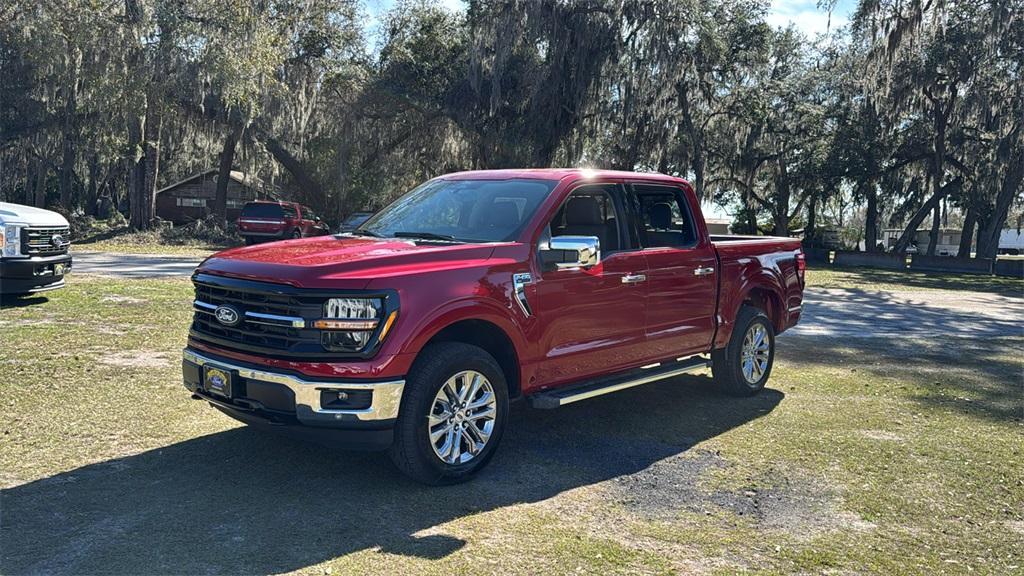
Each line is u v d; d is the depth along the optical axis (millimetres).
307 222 31016
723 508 4492
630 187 6121
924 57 32094
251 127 36250
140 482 4527
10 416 5676
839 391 7652
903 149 38062
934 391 7730
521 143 33562
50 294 12164
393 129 38812
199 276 4844
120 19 29266
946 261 32656
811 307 15711
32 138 38656
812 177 39500
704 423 6324
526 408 6680
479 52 32156
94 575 3395
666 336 6211
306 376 4227
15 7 29594
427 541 3879
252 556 3629
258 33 30875
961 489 4922
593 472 5047
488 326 4918
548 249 5195
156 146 33125
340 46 37125
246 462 4930
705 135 38188
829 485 4926
